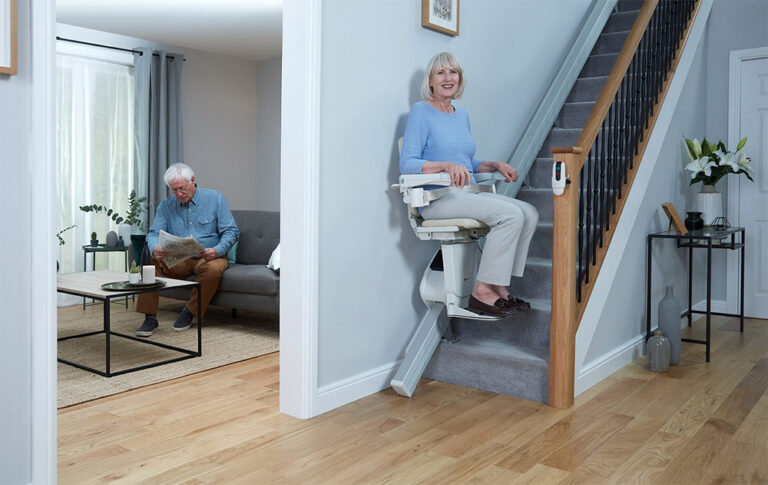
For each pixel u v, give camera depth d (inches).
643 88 137.0
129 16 200.7
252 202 278.8
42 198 67.9
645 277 143.1
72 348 143.8
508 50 145.5
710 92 187.2
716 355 140.0
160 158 231.9
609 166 120.6
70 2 184.7
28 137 67.5
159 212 175.2
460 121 112.3
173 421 96.2
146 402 105.7
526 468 78.9
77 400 106.2
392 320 115.3
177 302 206.7
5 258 66.5
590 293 112.6
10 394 67.6
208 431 91.8
